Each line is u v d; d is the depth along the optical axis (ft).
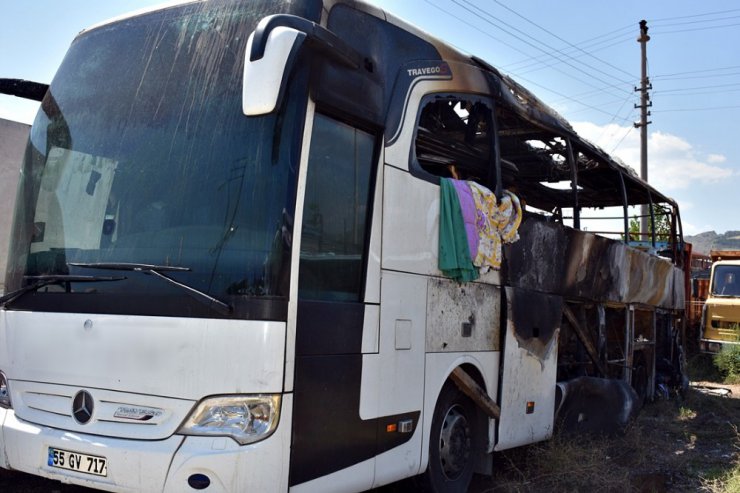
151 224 13.12
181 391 11.97
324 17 13.69
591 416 25.11
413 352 15.47
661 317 38.37
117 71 14.88
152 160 13.56
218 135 13.00
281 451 11.78
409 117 15.88
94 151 14.34
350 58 13.84
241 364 11.75
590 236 25.44
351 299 13.92
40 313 13.78
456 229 16.90
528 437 20.44
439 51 17.54
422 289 15.93
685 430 29.55
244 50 13.41
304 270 12.80
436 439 16.93
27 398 13.83
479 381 18.39
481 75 19.11
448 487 17.39
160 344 12.26
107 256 13.38
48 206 14.61
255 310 11.85
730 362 49.11
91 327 13.01
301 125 12.59
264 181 12.34
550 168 27.84
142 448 11.85
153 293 12.55
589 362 26.43
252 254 12.09
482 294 18.34
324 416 12.84
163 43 14.55
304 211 12.85
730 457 24.82
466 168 19.36
